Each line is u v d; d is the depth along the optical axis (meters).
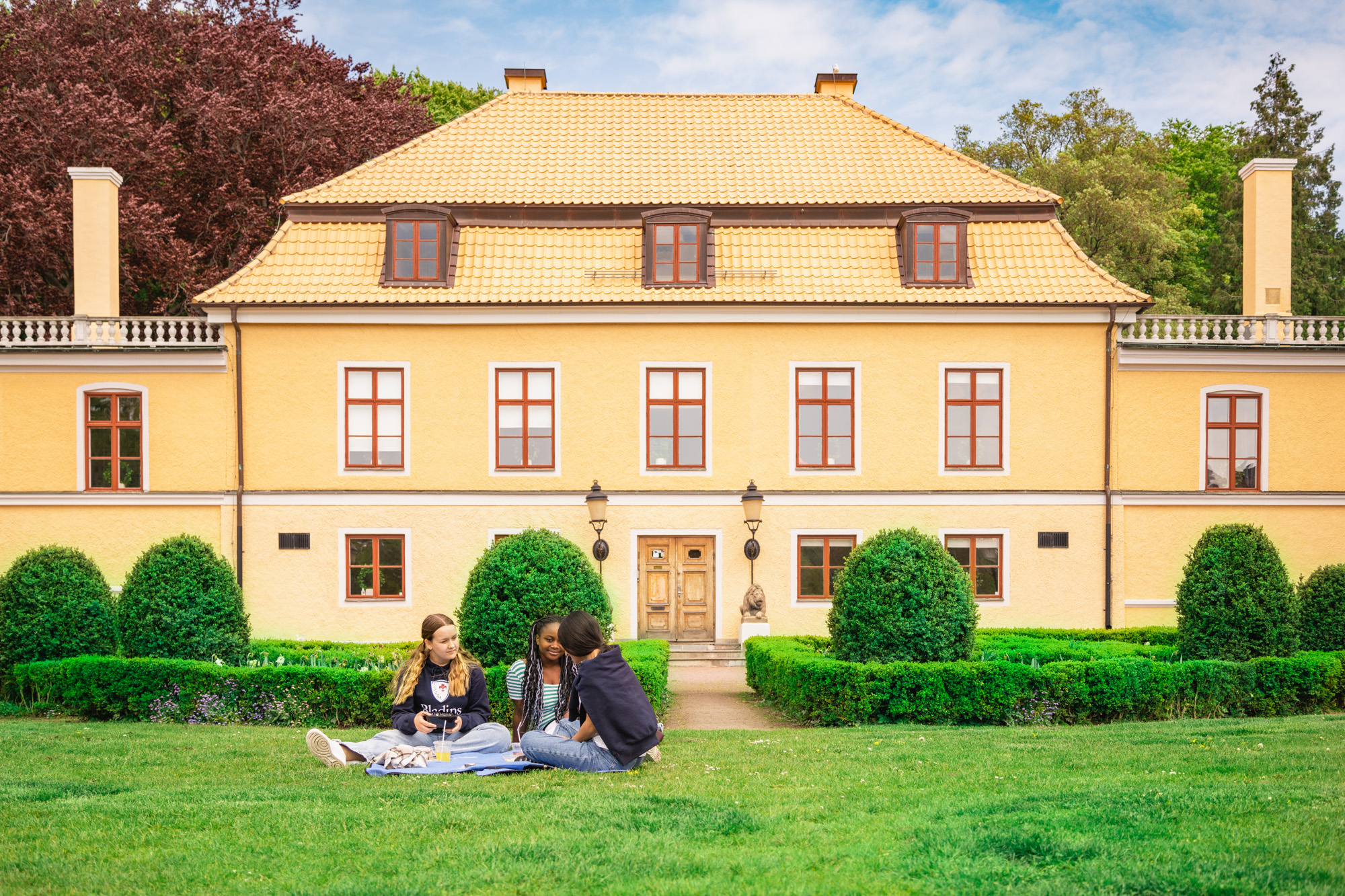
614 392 22.81
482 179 24.47
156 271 29.45
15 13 30.14
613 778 8.05
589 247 23.56
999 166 47.31
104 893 5.24
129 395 22.59
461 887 5.25
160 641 14.56
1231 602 14.52
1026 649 16.11
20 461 22.36
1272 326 23.09
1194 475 22.91
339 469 22.47
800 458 23.02
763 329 22.88
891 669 13.45
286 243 23.25
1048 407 22.78
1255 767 8.66
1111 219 39.88
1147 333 26.83
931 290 22.84
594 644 8.51
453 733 9.10
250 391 22.47
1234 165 49.91
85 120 27.80
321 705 13.73
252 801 7.17
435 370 22.67
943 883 5.28
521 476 22.69
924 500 22.70
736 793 7.45
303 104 30.80
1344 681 14.23
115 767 9.33
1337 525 22.91
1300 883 5.23
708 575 23.00
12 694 15.06
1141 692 13.57
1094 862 5.58
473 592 13.64
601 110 27.09
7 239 27.89
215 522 22.36
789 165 25.31
